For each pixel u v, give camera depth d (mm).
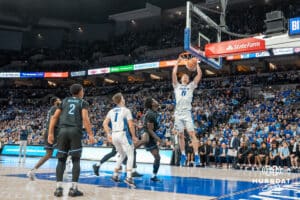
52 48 40562
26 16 37250
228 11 32969
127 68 28656
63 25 40781
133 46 36156
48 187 5973
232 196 5504
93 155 17375
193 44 10148
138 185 6785
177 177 8750
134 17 37750
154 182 7414
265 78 25219
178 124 6961
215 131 17641
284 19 8391
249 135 15648
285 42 8352
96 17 39125
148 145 7566
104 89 34156
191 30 10102
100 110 28203
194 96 25625
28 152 19656
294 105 19828
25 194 5082
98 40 40250
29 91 36938
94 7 36250
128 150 6426
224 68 28734
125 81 34969
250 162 13898
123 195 5297
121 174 9133
